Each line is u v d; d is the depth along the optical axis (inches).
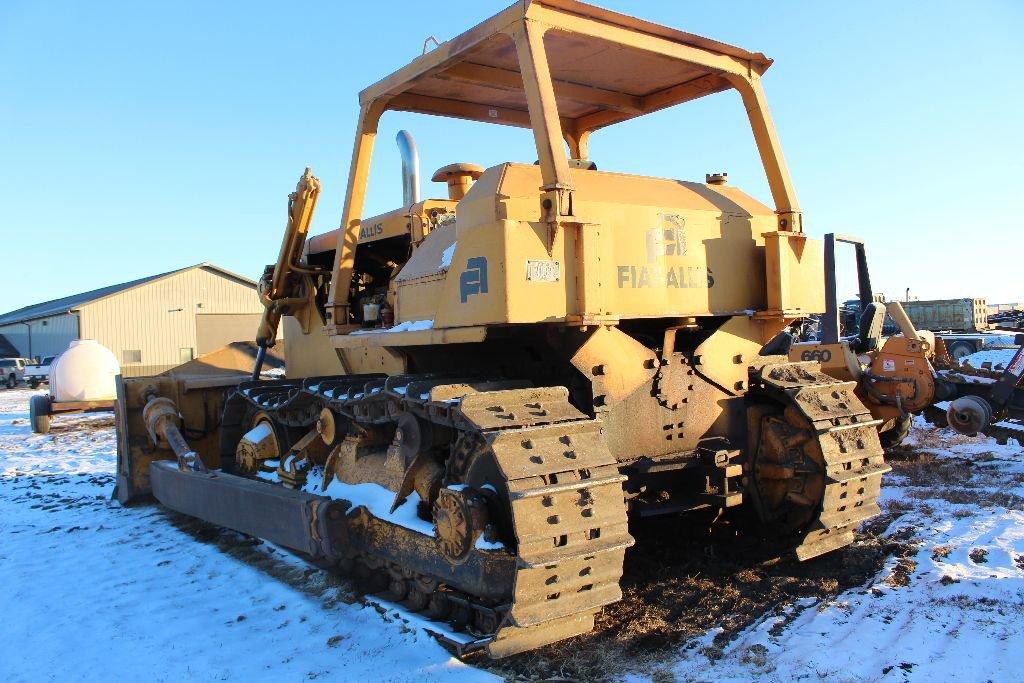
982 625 162.9
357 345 214.7
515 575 140.0
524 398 163.9
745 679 144.6
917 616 169.9
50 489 370.6
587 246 166.9
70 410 582.6
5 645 179.3
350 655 164.2
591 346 177.2
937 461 348.8
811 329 427.8
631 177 197.9
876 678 142.6
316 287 283.4
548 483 147.3
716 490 200.2
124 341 1501.0
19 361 1454.2
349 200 225.1
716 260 198.7
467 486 164.4
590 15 176.9
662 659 154.9
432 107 237.3
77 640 179.9
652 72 220.4
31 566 240.7
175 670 160.9
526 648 151.6
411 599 189.9
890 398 364.8
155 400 298.5
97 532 279.6
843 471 198.1
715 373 201.0
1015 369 346.3
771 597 187.2
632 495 190.2
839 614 173.8
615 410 183.0
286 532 209.8
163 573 230.1
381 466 202.7
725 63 208.1
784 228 213.3
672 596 189.3
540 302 161.6
